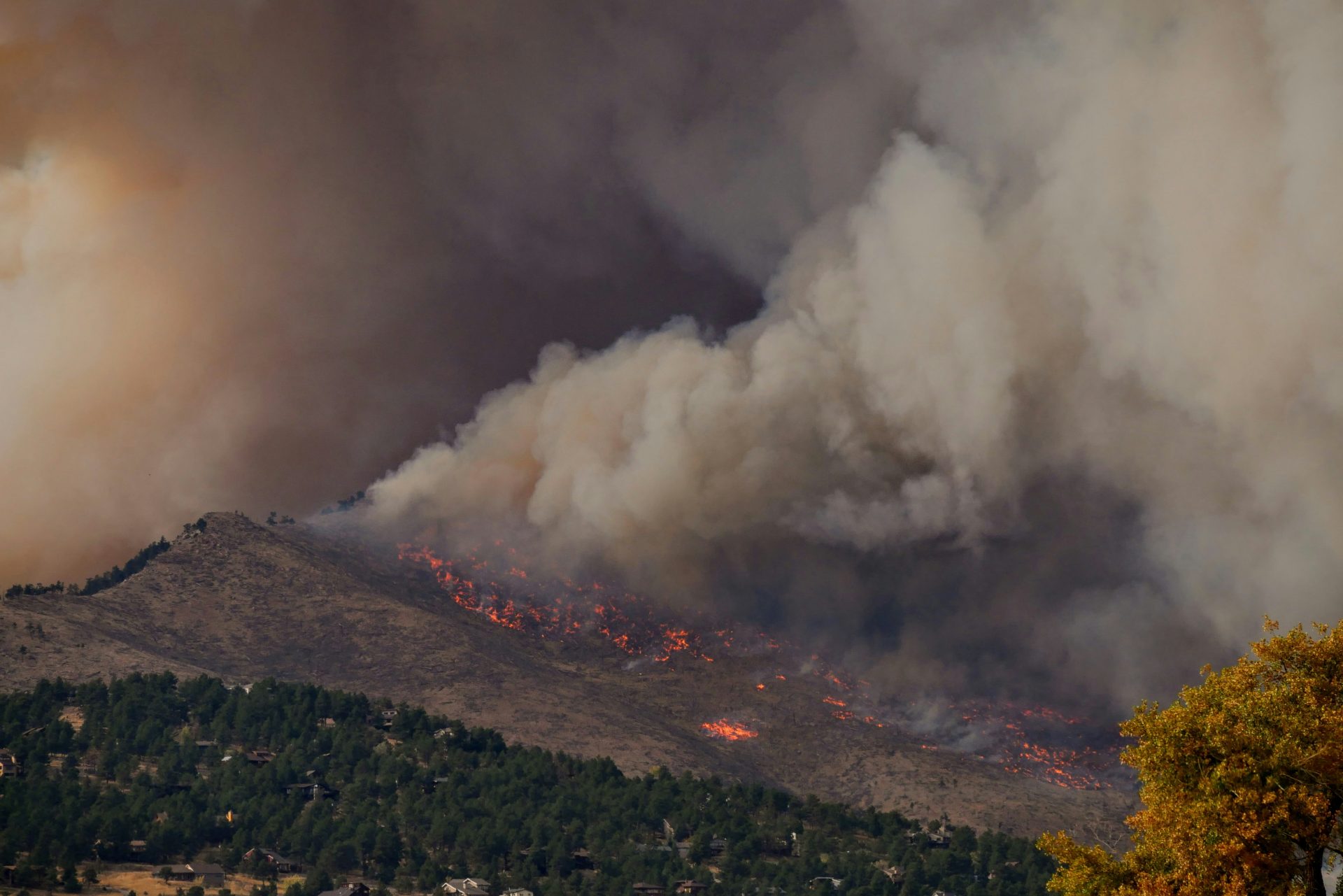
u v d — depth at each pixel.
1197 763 83.94
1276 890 80.38
